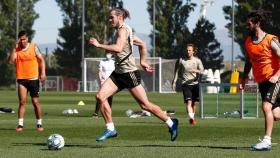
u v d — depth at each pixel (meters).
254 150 16.78
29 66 24.42
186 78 29.14
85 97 66.06
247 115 34.69
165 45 124.38
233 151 16.55
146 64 18.56
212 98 51.94
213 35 121.88
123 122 28.91
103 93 18.08
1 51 122.81
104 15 127.56
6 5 124.38
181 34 124.00
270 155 15.70
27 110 40.59
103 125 26.86
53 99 60.16
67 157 15.30
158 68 93.06
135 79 18.03
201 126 26.53
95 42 17.23
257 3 113.50
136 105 48.28
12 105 46.91
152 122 28.89
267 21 17.17
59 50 129.62
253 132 23.48
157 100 58.91
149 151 16.48
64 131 23.77
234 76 70.31
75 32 128.88
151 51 124.69
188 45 29.58
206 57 121.69
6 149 17.23
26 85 24.52
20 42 24.84
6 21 124.06
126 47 17.86
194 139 20.89
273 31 110.69
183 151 16.45
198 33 121.88
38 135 22.33
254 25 17.03
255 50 17.08
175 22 124.62
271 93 16.98
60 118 32.47
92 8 127.44
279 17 111.12
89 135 22.19
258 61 17.09
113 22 17.77
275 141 20.02
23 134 22.72
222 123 28.73
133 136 21.83
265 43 16.97
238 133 23.08
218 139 20.88
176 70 29.69
